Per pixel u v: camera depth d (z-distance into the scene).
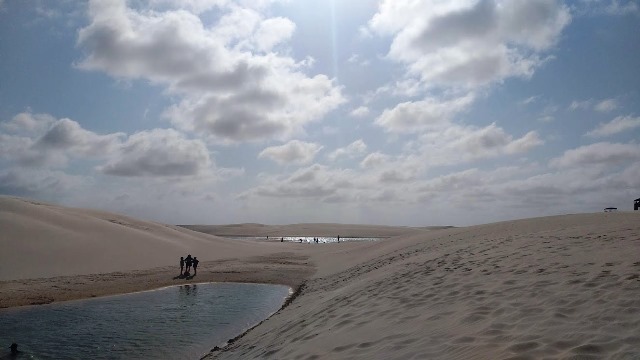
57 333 14.00
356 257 31.00
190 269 31.02
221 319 16.08
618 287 6.25
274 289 23.52
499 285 7.92
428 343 5.73
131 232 40.09
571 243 10.98
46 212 37.69
